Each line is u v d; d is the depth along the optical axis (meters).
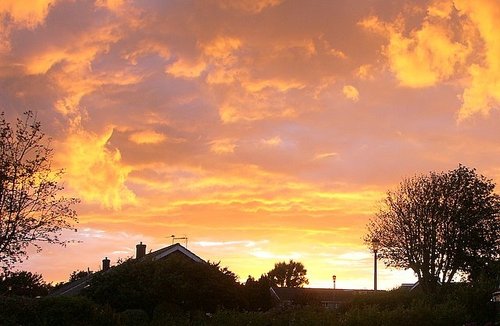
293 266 109.38
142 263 34.78
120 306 32.97
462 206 42.12
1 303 23.42
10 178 23.92
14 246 23.89
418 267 42.28
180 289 33.25
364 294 33.34
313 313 23.47
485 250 41.91
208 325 25.14
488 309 25.52
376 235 43.72
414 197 43.09
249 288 40.22
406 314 21.98
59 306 23.88
